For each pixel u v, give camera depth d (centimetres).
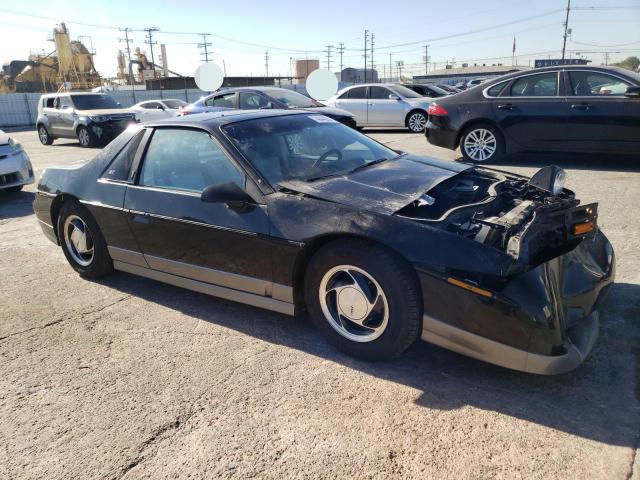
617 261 404
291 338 318
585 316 263
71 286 418
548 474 201
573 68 753
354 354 287
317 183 310
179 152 353
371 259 262
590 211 271
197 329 335
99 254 410
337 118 1168
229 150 325
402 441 223
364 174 329
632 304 331
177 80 4659
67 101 1585
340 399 254
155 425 242
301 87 4550
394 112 1519
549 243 248
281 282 301
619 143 729
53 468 219
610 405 240
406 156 387
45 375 289
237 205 305
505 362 243
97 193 392
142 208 359
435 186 306
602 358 276
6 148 762
